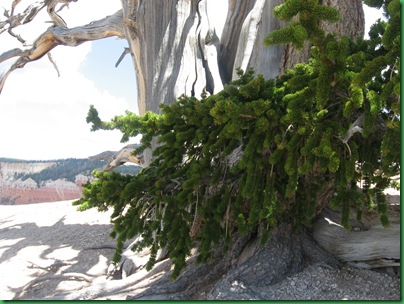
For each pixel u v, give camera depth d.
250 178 4.25
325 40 3.04
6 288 8.07
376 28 4.74
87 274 8.47
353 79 3.01
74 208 15.08
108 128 4.87
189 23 9.67
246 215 6.01
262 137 4.07
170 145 4.83
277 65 7.67
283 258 5.32
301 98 3.48
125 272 7.68
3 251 10.62
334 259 5.64
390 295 4.58
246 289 4.85
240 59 8.86
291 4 2.72
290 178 3.88
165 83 9.27
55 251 10.02
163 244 5.09
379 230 5.62
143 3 10.31
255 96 4.01
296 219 5.70
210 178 5.23
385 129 4.15
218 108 3.73
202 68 9.45
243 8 10.01
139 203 5.07
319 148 3.32
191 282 5.79
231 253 5.98
